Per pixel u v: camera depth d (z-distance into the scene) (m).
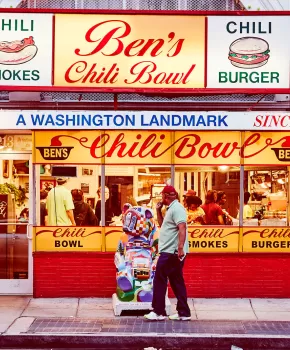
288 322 7.95
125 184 9.35
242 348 7.20
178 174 9.36
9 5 10.02
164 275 7.98
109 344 7.24
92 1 10.21
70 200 9.31
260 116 9.16
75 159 9.30
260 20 9.29
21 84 9.16
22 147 9.78
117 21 9.23
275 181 9.41
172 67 9.26
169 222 7.91
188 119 9.14
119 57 9.23
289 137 9.38
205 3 10.27
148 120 9.12
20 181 9.80
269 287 9.32
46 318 8.09
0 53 9.14
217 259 9.31
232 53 9.28
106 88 9.15
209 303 9.03
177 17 9.26
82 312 8.45
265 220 9.38
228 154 9.36
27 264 9.74
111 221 9.33
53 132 9.29
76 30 9.21
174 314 8.12
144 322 7.91
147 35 9.25
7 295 9.62
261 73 9.28
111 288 9.27
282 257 9.34
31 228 9.71
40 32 9.18
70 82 9.20
